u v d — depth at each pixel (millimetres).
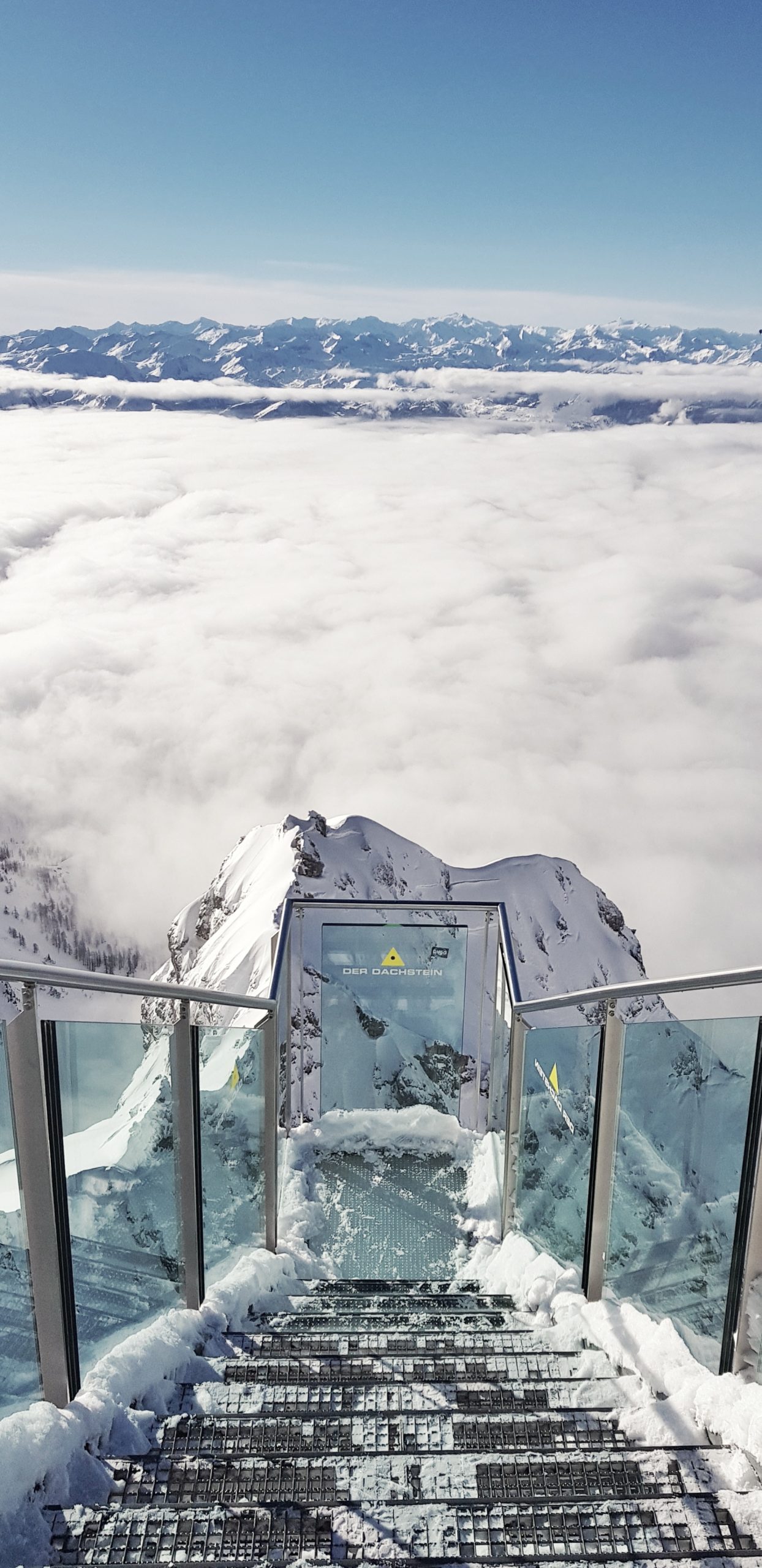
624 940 31875
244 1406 2504
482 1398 2510
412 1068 5559
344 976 5594
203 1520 1909
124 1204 2641
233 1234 3574
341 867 25438
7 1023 2057
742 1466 2068
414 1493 2020
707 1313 2549
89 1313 2443
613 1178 3061
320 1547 1858
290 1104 5395
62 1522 1913
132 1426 2289
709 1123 2518
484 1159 4953
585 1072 3191
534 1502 1960
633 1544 1869
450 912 5660
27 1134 2129
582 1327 2984
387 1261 4211
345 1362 2730
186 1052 2988
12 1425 2045
